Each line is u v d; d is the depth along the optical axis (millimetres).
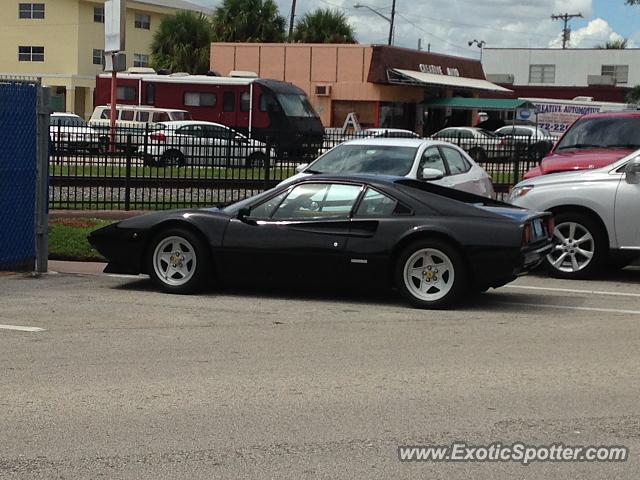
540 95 64375
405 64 47375
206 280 10141
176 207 17219
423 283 9484
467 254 9219
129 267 10375
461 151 15117
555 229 11695
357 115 46031
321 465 5082
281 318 9016
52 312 9141
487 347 7879
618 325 8891
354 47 45844
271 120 35219
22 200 11242
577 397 6398
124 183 17312
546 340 8180
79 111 60438
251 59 48094
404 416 5938
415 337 8234
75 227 14203
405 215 9461
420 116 48938
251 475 4930
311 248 9625
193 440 5469
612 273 12375
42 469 5008
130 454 5234
